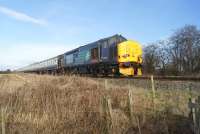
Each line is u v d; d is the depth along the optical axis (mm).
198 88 17391
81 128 13344
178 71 53781
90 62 36844
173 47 60531
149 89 19422
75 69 42281
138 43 32375
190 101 11719
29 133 12805
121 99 16109
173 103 15445
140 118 14164
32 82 18781
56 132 13016
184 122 13219
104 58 33625
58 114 14086
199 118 11203
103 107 14344
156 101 16141
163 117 14039
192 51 58125
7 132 12773
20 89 16953
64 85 18438
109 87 18359
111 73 32625
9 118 13734
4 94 16500
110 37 33219
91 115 13969
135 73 31875
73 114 14047
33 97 15672
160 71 56312
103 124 13414
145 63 60438
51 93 16000
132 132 13242
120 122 13797
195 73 48281
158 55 61062
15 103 15266
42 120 13695
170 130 13008
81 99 15266
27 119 13859
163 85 19625
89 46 37656
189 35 59219
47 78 21375
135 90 18719
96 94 16031
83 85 18266
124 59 30844
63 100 15328
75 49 43438
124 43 31109
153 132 13039
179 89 18422
